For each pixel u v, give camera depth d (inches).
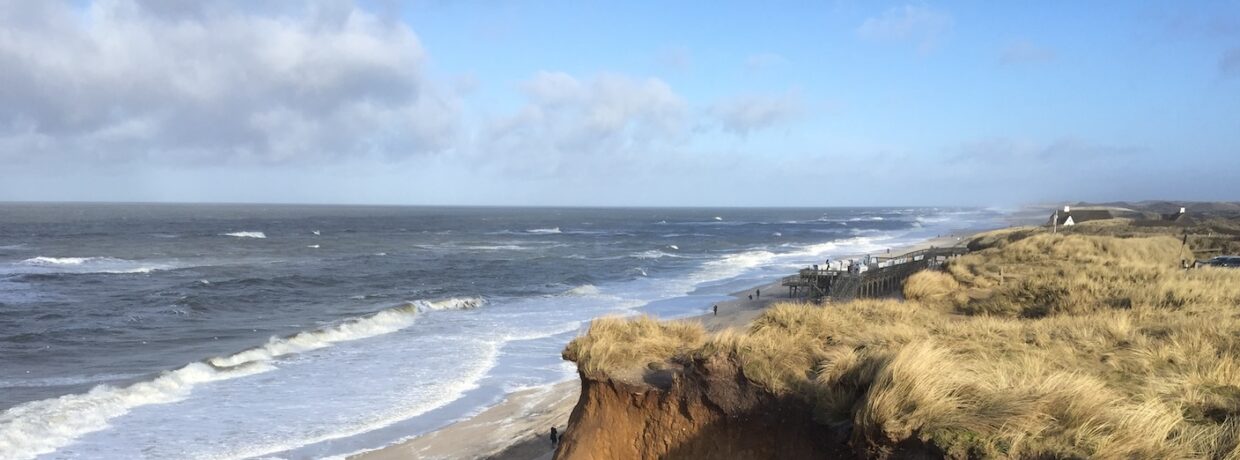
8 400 742.5
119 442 633.0
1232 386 260.8
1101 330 397.1
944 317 545.6
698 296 1641.2
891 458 227.6
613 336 369.1
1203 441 206.2
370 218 6983.3
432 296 1632.6
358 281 1911.9
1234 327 390.6
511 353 1003.3
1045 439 208.5
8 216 6008.9
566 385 826.8
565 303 1534.2
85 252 2674.7
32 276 1884.8
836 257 2790.4
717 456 286.7
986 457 205.9
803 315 451.8
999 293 721.6
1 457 588.4
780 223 7199.8
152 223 4987.7
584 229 5565.9
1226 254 1413.6
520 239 4037.9
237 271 2091.5
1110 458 195.9
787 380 286.5
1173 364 309.3
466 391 808.3
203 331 1184.8
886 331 394.9
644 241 4018.2
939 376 240.2
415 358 971.3
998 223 5890.8
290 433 665.6
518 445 624.1
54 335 1123.9
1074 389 231.9
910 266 1622.8
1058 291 661.9
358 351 1016.9
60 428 657.6
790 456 268.8
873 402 235.9
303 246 3184.1
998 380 255.8
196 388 808.9
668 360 348.5
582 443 318.3
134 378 845.2
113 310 1365.7
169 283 1759.4
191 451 615.5
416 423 696.4
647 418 311.1
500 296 1654.8
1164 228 2079.2
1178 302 570.6
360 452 619.5
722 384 294.8
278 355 984.9
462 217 7829.7
